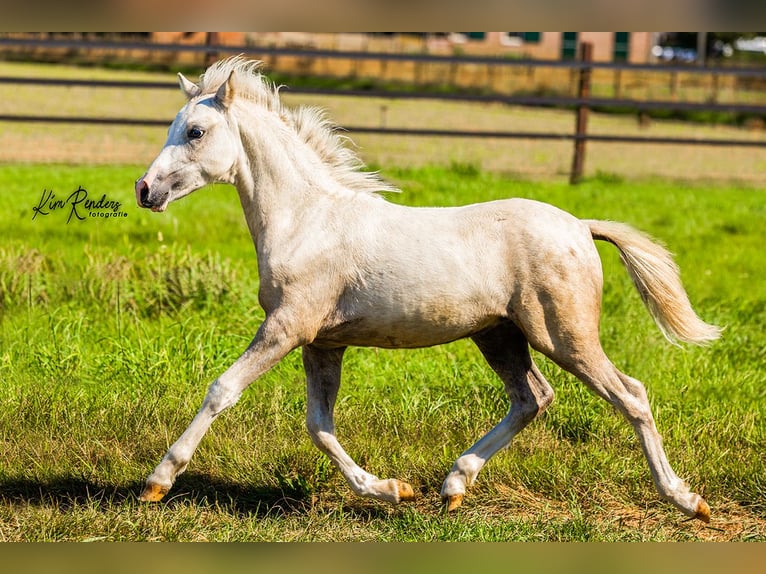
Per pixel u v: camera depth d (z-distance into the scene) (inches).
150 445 354.3
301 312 307.0
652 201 884.0
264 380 416.8
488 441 327.3
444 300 302.5
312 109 329.4
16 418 367.2
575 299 301.9
